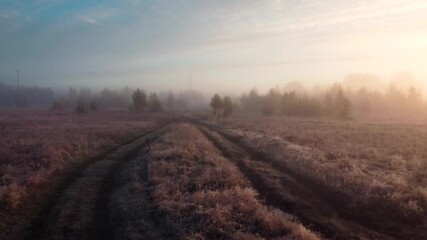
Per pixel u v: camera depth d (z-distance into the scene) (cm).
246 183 1984
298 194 1797
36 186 1973
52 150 2928
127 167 2597
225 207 1499
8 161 2680
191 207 1554
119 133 4653
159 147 3216
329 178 1992
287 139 3756
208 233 1298
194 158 2656
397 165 2292
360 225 1405
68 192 1897
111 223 1468
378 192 1678
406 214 1450
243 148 3378
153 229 1379
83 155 3075
